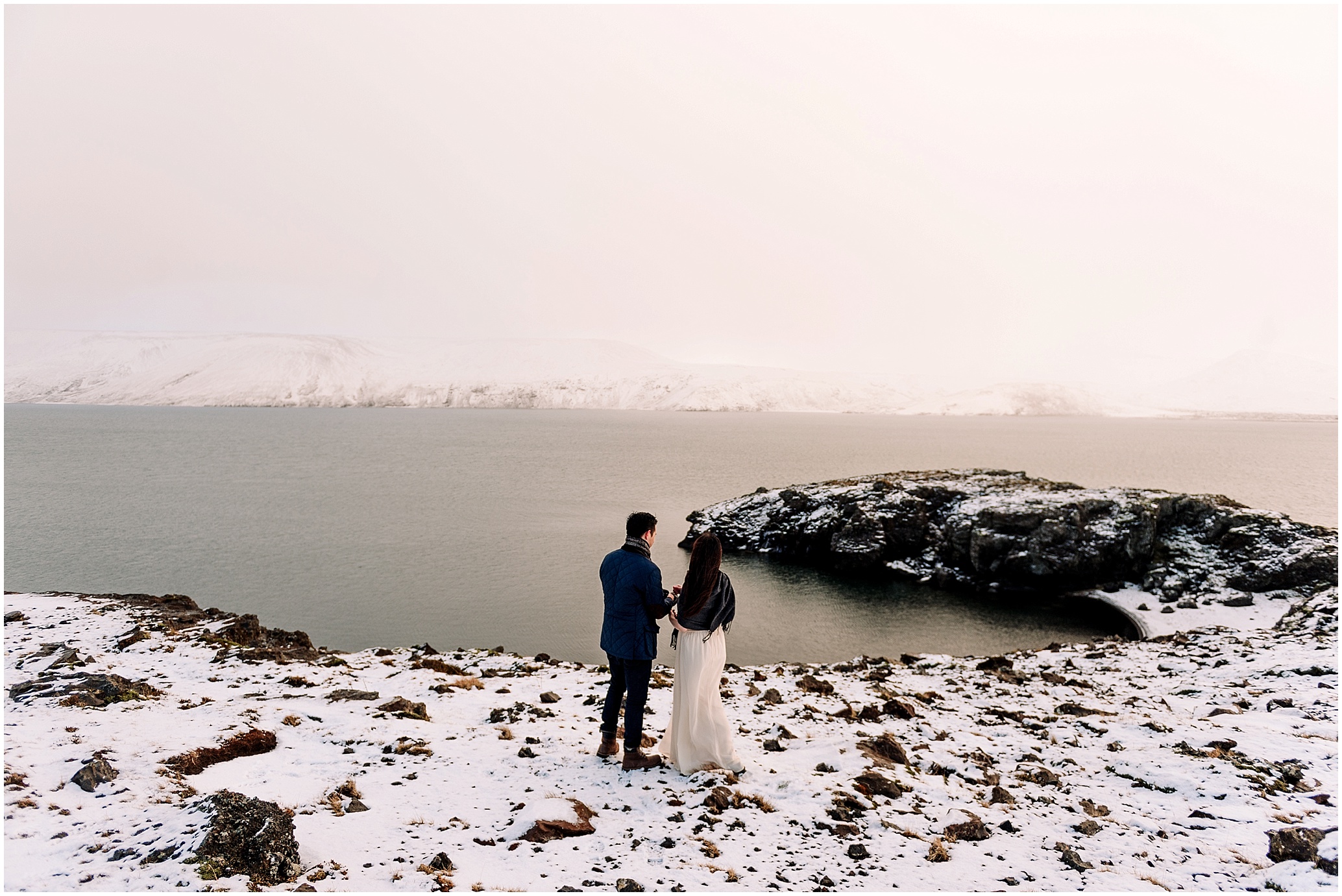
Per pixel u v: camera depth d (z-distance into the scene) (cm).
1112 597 3338
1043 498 3900
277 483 8412
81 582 3794
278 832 435
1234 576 3188
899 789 617
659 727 812
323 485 8325
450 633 2936
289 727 739
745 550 4716
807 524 4547
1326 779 672
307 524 5684
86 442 14800
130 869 399
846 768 660
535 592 3600
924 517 4234
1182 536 3578
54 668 955
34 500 6875
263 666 1059
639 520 662
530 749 680
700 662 634
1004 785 661
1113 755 760
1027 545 3606
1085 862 498
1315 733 824
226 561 4303
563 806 532
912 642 2805
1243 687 1091
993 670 1308
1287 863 493
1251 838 541
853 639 2844
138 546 4722
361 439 16925
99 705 776
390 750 677
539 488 8100
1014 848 520
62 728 663
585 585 3762
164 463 10631
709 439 18162
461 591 3622
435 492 7675
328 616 3191
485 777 618
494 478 9169
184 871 392
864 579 3941
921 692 1095
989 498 4116
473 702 895
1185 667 1312
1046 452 14775
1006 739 823
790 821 542
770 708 934
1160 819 586
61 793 508
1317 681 1076
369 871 435
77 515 6009
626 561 646
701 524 5122
